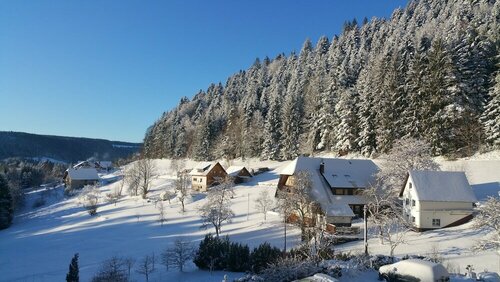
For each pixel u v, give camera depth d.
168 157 150.88
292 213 50.00
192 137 146.38
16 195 98.62
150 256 45.06
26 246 57.72
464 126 68.81
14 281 39.50
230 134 128.25
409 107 72.50
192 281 34.12
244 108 134.00
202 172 95.25
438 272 22.50
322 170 59.00
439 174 48.88
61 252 51.47
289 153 103.69
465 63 71.12
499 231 32.72
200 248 39.34
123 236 58.34
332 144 91.75
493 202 34.97
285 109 106.31
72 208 92.19
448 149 69.19
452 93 67.88
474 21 85.94
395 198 51.53
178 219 66.06
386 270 24.55
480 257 32.50
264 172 98.81
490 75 71.94
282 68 169.00
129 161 177.12
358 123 84.50
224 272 36.91
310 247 33.59
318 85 111.88
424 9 138.75
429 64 71.06
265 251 35.78
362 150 81.06
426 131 69.75
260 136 115.75
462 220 46.09
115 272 35.47
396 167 55.16
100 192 109.31
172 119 175.50
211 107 162.25
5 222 78.56
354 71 105.44
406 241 40.38
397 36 109.06
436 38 74.75
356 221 52.78
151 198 90.50
